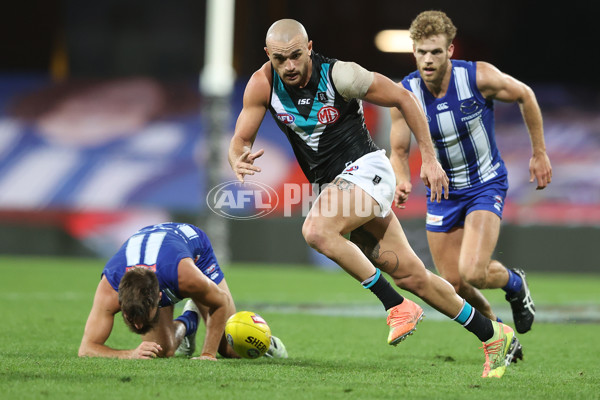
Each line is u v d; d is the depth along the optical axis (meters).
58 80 72.25
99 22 82.25
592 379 15.96
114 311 16.94
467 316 15.95
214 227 63.38
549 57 81.00
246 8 77.75
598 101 68.00
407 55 79.50
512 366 18.25
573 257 59.25
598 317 31.83
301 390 13.34
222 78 72.31
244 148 16.48
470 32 80.12
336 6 79.00
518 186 62.69
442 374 16.25
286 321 28.42
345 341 23.22
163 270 16.73
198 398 12.37
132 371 14.86
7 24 82.50
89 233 63.69
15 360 16.41
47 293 36.69
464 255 19.97
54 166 67.00
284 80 16.00
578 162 63.78
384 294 15.95
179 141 68.19
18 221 64.31
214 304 17.25
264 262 62.34
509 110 67.19
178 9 82.00
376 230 16.55
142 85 71.75
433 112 20.92
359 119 16.72
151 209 64.44
